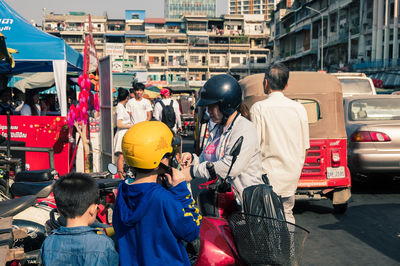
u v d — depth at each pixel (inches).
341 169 218.1
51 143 280.7
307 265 155.7
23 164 279.9
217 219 100.6
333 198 222.8
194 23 3914.9
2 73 411.8
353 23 1971.0
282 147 134.0
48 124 280.2
